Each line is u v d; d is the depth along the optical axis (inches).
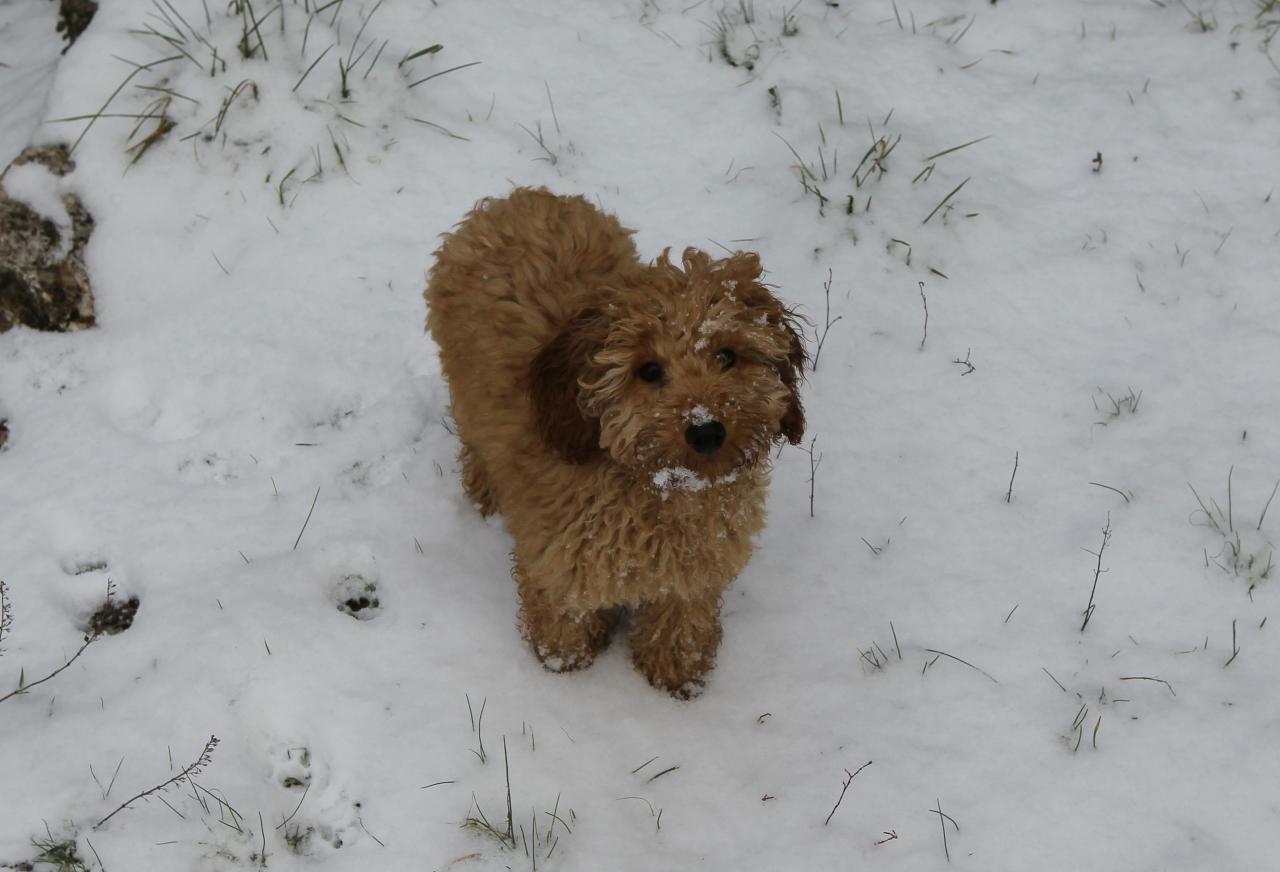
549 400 64.1
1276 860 64.9
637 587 66.4
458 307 69.5
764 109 86.1
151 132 83.2
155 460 75.1
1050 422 76.6
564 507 65.2
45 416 76.9
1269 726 67.6
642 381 62.8
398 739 68.1
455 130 85.1
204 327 78.8
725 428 62.0
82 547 73.0
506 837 66.0
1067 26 90.0
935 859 65.7
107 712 68.0
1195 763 67.0
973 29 90.0
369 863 65.6
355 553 72.9
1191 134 85.3
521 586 69.0
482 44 88.1
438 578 72.2
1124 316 79.5
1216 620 70.5
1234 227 81.9
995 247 81.9
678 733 69.2
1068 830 66.0
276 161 83.4
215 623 69.9
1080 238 82.0
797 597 72.4
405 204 82.7
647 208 82.7
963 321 79.8
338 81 85.4
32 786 66.1
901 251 81.7
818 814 67.0
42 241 80.0
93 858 65.1
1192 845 65.4
